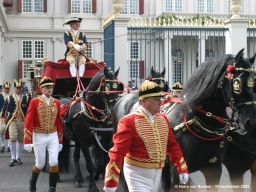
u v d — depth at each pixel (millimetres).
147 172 6719
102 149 11820
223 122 7871
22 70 45031
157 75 12414
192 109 7945
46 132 11039
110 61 18391
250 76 7328
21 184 13062
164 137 6852
